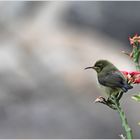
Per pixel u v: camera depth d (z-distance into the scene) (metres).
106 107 24.41
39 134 24.00
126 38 28.64
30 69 24.92
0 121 24.11
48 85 24.59
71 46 26.02
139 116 24.05
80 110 24.28
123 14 28.56
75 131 23.92
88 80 24.70
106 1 28.44
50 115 24.20
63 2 28.38
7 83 24.52
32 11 27.92
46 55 25.28
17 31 26.48
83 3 28.27
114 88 8.38
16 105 24.38
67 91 24.55
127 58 26.89
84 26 28.06
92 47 26.62
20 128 24.03
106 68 8.76
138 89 24.08
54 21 27.55
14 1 27.64
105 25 28.39
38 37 26.14
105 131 24.09
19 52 25.36
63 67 24.97
